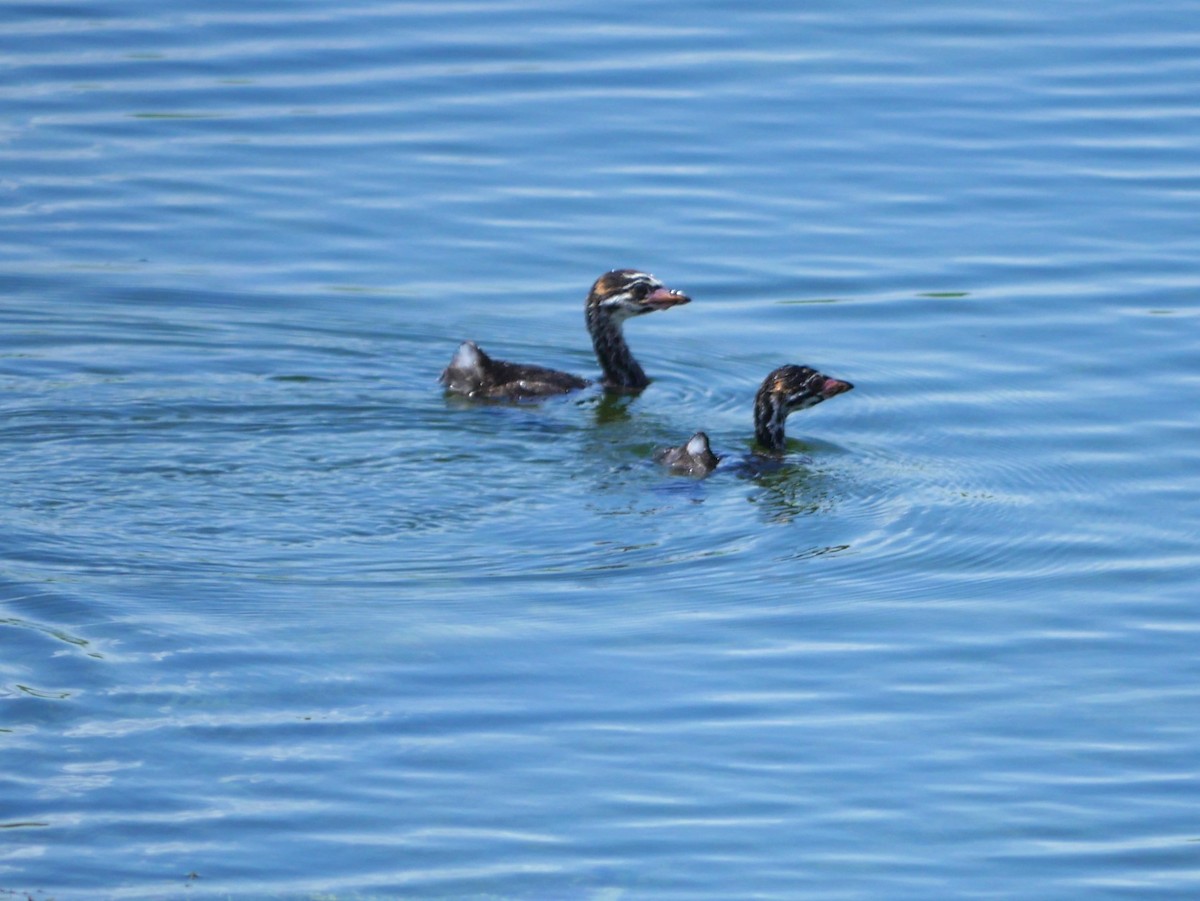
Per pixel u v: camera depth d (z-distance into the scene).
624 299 19.80
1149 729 12.75
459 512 16.22
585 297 22.00
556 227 23.42
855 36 28.47
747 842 11.22
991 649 13.95
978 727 12.73
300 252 22.81
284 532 15.59
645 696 12.99
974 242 22.88
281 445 17.64
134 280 21.80
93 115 25.95
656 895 10.65
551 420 18.81
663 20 29.14
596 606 14.45
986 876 10.96
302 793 11.55
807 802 11.72
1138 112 25.94
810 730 12.62
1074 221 23.27
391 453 17.53
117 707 12.40
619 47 28.20
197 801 11.38
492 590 14.65
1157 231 22.94
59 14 29.19
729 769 12.05
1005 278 22.02
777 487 17.11
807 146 25.23
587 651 13.65
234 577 14.59
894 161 24.83
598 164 24.84
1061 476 17.44
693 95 26.56
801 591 14.92
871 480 17.39
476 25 29.05
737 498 16.80
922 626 14.33
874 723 12.75
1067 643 14.07
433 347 20.73
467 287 22.19
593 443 18.14
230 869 10.73
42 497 16.05
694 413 19.44
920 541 15.98
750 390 20.08
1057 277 21.98
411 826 11.26
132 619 13.70
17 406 18.20
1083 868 11.07
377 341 20.75
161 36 28.45
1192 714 12.96
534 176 24.59
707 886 10.76
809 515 16.47
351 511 16.09
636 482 17.08
